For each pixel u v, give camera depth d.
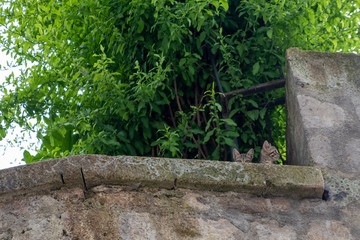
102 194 8.65
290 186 9.27
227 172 9.15
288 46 13.61
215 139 12.97
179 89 13.30
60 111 13.47
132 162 8.87
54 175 8.53
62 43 13.55
